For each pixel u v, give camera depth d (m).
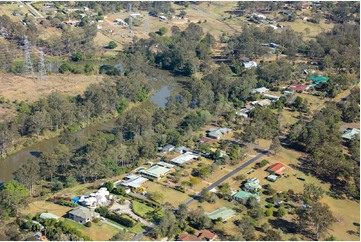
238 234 168.38
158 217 181.25
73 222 178.00
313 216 173.62
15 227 169.38
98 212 182.50
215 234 172.38
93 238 168.75
